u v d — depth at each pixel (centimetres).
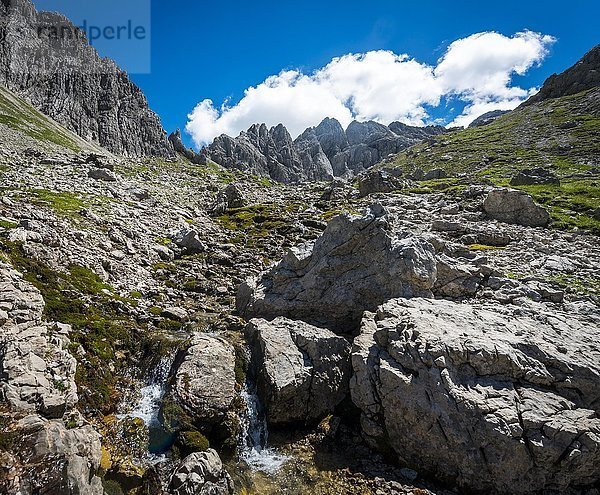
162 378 1859
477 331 1831
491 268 2647
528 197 4391
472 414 1524
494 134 14362
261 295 2553
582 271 2888
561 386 1616
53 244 2500
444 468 1544
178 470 1391
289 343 2017
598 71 15475
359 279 2423
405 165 13375
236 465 1611
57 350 1594
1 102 9012
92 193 4281
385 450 1681
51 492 1066
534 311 2111
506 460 1456
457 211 4988
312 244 2748
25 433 1155
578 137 11112
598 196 5397
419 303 2092
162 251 3469
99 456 1307
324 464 1636
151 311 2355
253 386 1944
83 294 2206
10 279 1891
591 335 1892
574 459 1420
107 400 1662
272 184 11562
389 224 2553
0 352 1444
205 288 3000
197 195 7119
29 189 3644
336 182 8969
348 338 2309
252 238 4681
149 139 14388
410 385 1638
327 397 1897
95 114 13038
